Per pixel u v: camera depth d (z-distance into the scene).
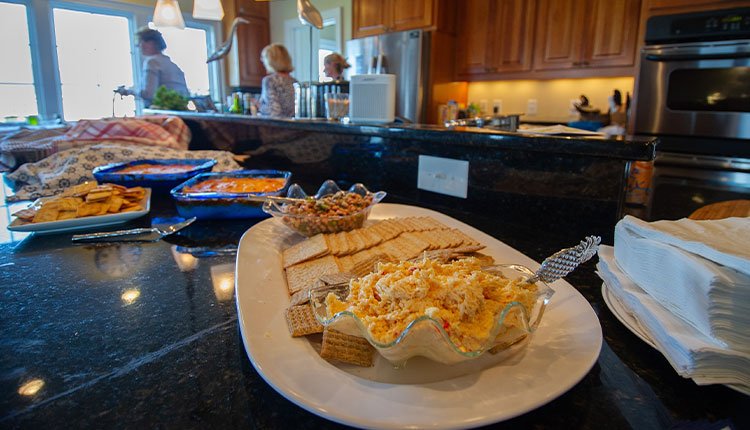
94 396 0.43
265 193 1.12
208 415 0.41
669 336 0.45
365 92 1.53
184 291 0.67
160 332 0.55
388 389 0.40
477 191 1.19
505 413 0.37
